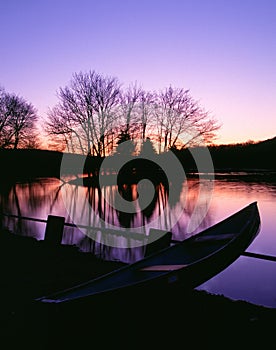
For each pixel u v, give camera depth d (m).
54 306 4.57
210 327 5.52
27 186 34.38
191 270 6.38
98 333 4.94
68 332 4.66
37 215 18.22
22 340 4.87
